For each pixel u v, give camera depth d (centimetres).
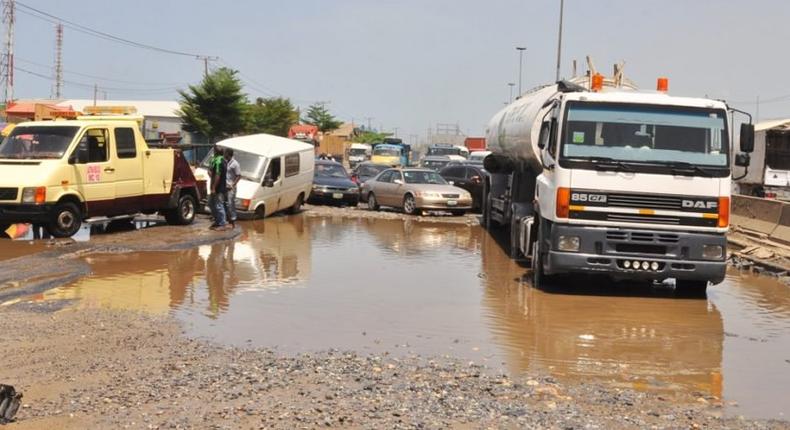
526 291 1230
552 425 599
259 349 831
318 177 2908
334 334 916
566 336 935
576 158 1139
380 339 898
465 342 895
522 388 705
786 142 3775
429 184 2625
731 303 1182
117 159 1755
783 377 777
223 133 6316
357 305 1093
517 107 1759
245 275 1316
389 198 2667
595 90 1280
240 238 1838
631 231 1134
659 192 1131
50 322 923
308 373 732
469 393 682
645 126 1152
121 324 925
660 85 1259
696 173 1131
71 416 600
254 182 2219
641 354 861
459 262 1550
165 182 1905
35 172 1592
